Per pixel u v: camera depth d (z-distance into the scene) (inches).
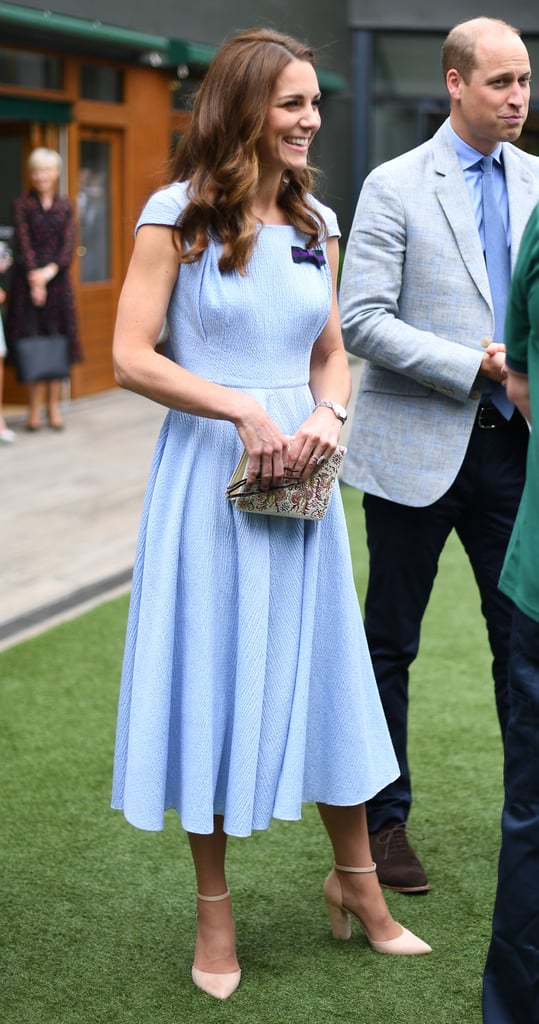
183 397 91.4
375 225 109.9
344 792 99.0
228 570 94.7
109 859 120.3
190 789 94.3
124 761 98.9
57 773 139.5
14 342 344.5
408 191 110.1
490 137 107.7
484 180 110.5
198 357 94.9
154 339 94.1
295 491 92.6
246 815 94.4
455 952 103.6
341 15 617.0
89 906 111.7
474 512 114.7
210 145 91.5
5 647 182.2
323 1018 94.0
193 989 98.6
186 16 440.8
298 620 96.5
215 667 94.8
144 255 93.1
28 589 209.6
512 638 84.7
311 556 96.5
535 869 84.2
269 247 93.6
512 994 86.6
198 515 93.9
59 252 342.6
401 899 112.8
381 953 103.7
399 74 658.2
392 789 117.0
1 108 357.4
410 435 112.6
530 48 628.7
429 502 111.3
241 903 112.5
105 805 131.9
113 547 235.5
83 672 171.9
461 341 109.9
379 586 116.0
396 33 645.9
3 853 121.0
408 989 98.1
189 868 118.8
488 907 111.0
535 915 84.5
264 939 106.4
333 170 624.4
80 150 403.5
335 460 93.7
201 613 93.6
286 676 95.9
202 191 91.1
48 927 108.0
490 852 121.1
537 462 80.0
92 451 328.5
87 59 393.7
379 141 668.1
